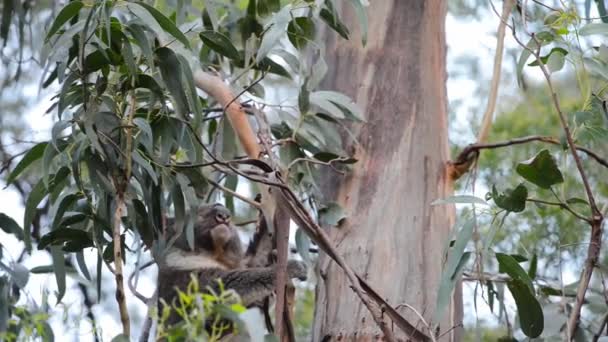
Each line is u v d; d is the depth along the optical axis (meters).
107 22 6.25
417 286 7.27
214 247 9.05
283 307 6.80
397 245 7.39
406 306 6.69
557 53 7.35
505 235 10.18
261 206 7.75
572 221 10.16
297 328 11.67
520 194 6.67
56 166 7.72
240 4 10.16
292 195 6.56
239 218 11.82
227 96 7.81
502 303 8.09
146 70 7.09
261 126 7.90
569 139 6.76
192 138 7.11
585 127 7.35
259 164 6.90
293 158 8.02
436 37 8.19
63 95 6.60
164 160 6.84
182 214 7.11
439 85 8.05
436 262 7.38
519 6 8.55
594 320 8.94
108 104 6.70
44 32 7.61
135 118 6.87
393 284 7.26
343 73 8.13
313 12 7.61
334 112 7.62
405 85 7.95
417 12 8.20
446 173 7.76
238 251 9.34
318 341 7.31
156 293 9.00
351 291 7.25
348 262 7.38
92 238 7.29
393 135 7.80
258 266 9.16
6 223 7.76
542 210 9.47
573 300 8.42
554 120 11.61
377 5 8.23
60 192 7.52
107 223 7.07
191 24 7.86
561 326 7.64
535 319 7.01
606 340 7.20
